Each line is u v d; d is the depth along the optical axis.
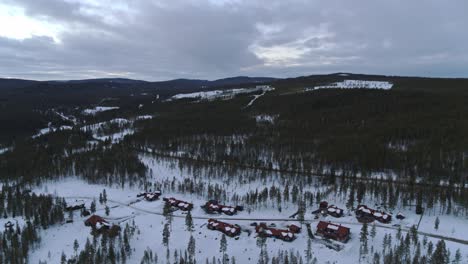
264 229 138.00
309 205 162.12
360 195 158.00
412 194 154.50
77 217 158.75
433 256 107.69
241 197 175.62
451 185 158.62
